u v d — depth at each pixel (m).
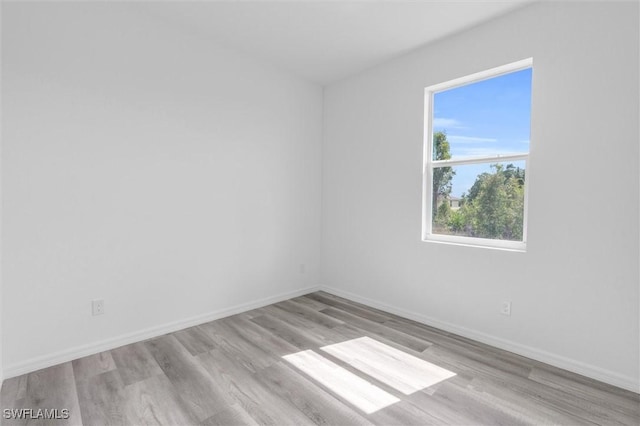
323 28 2.79
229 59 3.17
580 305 2.22
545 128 2.33
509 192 2.66
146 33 2.63
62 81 2.26
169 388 2.00
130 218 2.60
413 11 2.51
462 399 1.92
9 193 2.09
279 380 2.11
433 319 3.05
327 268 4.14
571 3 2.20
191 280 2.98
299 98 3.84
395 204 3.36
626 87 2.01
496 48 2.57
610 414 1.80
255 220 3.47
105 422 1.70
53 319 2.28
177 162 2.85
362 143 3.66
